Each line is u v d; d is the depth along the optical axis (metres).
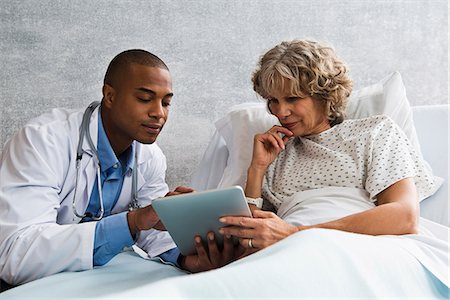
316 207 1.91
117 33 2.53
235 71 2.68
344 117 2.09
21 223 1.69
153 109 1.81
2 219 1.69
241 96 2.69
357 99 2.23
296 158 2.10
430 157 2.25
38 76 2.45
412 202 1.85
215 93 2.66
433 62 2.92
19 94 2.44
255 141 2.05
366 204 1.91
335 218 1.85
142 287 1.21
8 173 1.74
